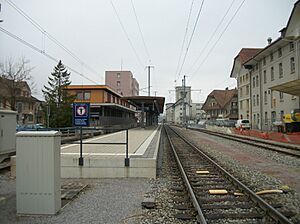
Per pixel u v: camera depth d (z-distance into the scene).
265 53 39.06
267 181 8.54
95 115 39.19
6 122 11.98
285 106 34.12
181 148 19.05
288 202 6.34
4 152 11.80
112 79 92.44
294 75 31.48
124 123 57.56
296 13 28.77
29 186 5.60
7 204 6.27
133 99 38.00
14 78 35.53
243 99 51.88
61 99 37.69
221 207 5.87
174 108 116.19
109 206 6.09
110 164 9.26
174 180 8.80
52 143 5.58
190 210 5.77
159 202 6.36
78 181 8.75
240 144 21.47
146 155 10.41
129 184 8.26
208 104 84.50
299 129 27.52
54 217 5.43
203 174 9.80
